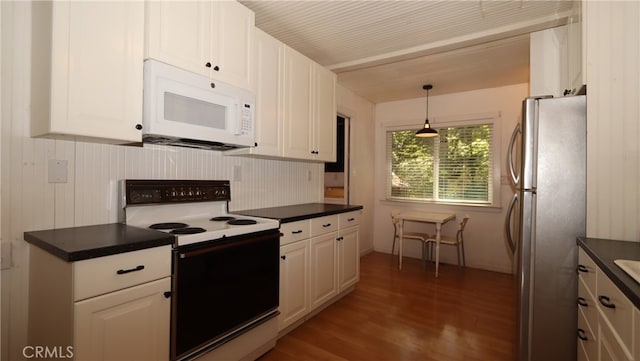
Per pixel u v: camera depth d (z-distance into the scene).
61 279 1.25
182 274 1.53
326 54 3.14
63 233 1.51
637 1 1.65
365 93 4.42
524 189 1.88
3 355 1.45
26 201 1.50
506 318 2.62
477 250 4.13
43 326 1.39
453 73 3.58
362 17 2.41
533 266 1.85
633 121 1.66
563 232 1.79
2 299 1.45
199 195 2.14
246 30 2.13
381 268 4.03
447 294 3.14
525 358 1.88
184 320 1.54
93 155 1.71
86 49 1.40
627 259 1.28
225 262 1.76
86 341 1.21
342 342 2.22
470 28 2.58
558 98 1.81
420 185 4.61
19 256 1.48
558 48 2.48
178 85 1.72
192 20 1.80
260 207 2.78
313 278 2.55
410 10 2.30
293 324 2.40
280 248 2.21
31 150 1.51
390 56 3.09
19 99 1.47
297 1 2.19
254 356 1.99
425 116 4.55
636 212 1.65
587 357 1.51
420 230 4.57
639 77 1.65
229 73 2.01
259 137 2.29
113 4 1.48
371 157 4.89
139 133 1.57
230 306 1.79
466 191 4.27
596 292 1.38
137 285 1.37
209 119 1.90
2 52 1.43
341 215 2.92
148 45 1.60
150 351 1.42
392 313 2.70
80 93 1.38
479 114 4.14
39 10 1.43
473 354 2.08
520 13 2.32
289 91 2.59
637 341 0.92
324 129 3.02
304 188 3.33
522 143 1.91
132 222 1.83
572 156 1.77
